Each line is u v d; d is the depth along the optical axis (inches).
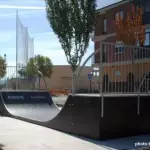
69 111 383.9
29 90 653.9
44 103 628.7
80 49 1254.9
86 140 342.3
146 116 376.8
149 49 385.4
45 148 308.7
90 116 349.1
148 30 1210.0
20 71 705.6
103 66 349.4
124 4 1378.0
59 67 2469.2
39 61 2139.5
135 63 372.2
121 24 1019.9
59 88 2438.5
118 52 361.1
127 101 359.6
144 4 1252.5
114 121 347.9
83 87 645.9
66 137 359.9
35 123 464.4
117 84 357.7
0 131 401.7
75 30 1252.5
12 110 576.7
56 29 1261.1
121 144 323.9
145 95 377.4
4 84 702.5
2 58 1069.1
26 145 321.1
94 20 1279.5
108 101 343.6
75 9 1245.7
